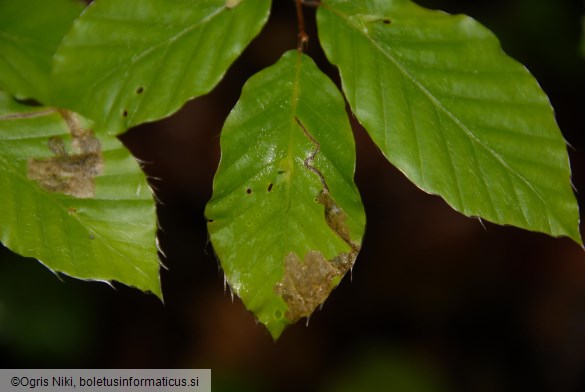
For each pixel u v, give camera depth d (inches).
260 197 15.9
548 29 28.9
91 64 16.0
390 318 34.2
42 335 26.2
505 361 33.2
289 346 33.1
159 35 16.0
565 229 15.9
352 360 29.5
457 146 16.0
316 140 16.0
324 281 15.9
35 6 16.6
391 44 16.2
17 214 16.1
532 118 16.0
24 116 16.2
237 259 15.9
